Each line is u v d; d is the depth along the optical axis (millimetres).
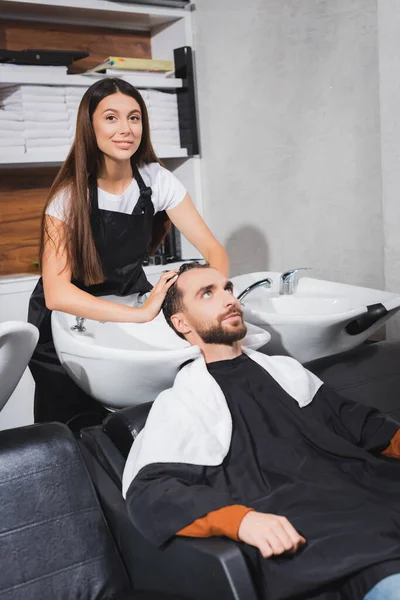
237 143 3264
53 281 1933
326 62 2820
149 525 1364
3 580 1427
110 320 1840
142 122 2141
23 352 1477
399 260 2527
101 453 1668
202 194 3512
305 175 2986
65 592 1474
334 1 2746
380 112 2480
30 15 3174
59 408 2166
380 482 1549
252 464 1542
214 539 1310
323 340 2068
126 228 2186
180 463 1480
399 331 2619
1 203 3215
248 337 1854
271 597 1316
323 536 1348
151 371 1735
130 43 3510
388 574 1267
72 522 1516
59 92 3068
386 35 2408
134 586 1526
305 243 3039
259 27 3059
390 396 1991
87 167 2037
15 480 1486
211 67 3326
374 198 2742
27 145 3010
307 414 1704
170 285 1787
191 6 3375
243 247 3340
